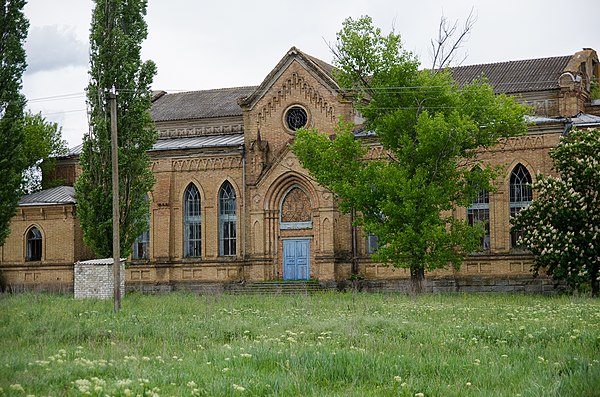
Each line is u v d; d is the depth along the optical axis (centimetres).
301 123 5778
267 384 1838
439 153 4550
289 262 5756
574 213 4469
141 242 6206
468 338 2595
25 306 3841
